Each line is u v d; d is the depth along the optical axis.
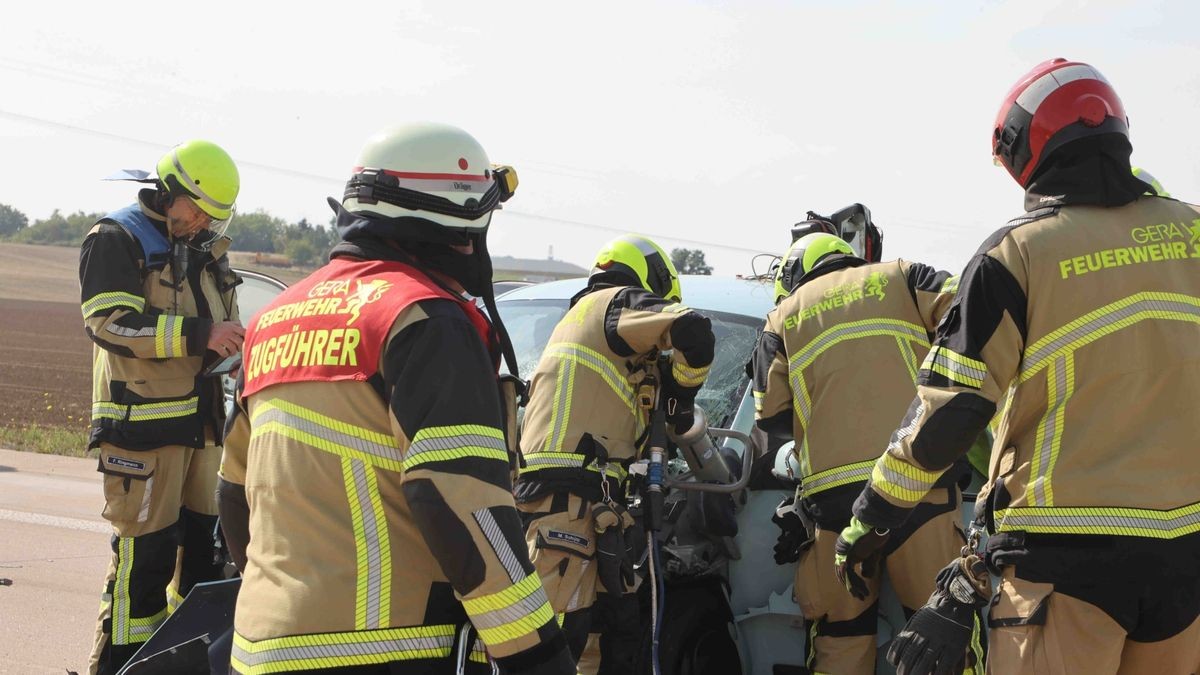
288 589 2.18
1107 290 2.60
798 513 3.81
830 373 3.79
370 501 2.18
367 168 2.37
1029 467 2.63
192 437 4.40
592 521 3.64
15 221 139.12
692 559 3.97
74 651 5.02
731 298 4.88
